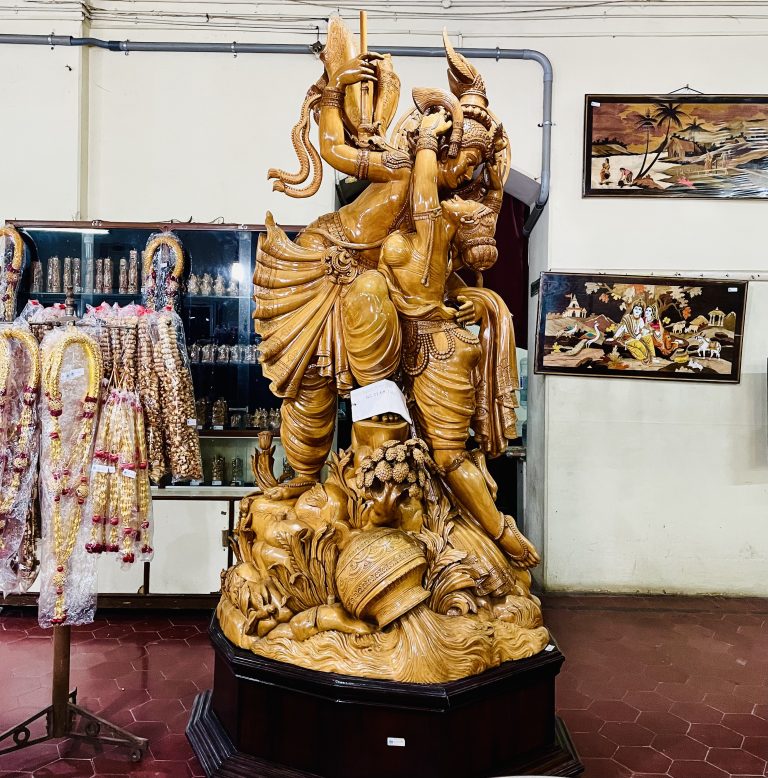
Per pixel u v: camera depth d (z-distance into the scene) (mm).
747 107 4102
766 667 3158
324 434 2455
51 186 3980
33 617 3670
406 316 2264
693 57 4145
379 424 2170
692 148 4129
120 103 4117
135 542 2344
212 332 4059
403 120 2449
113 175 4113
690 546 4223
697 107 4121
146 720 2582
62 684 2352
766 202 4148
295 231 3896
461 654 1937
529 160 4176
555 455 4227
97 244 4008
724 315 4145
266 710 2037
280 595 2145
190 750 2381
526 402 4793
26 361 2316
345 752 1913
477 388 2402
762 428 4199
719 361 4164
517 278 4812
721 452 4211
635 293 4148
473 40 4152
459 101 2338
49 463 2219
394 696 1860
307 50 4078
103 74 4109
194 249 4004
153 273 3754
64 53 3982
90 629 3512
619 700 2818
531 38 4156
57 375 2203
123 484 2279
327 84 2406
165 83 4117
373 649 1950
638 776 2273
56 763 2291
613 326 4164
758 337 4195
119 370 2377
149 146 4117
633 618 3789
